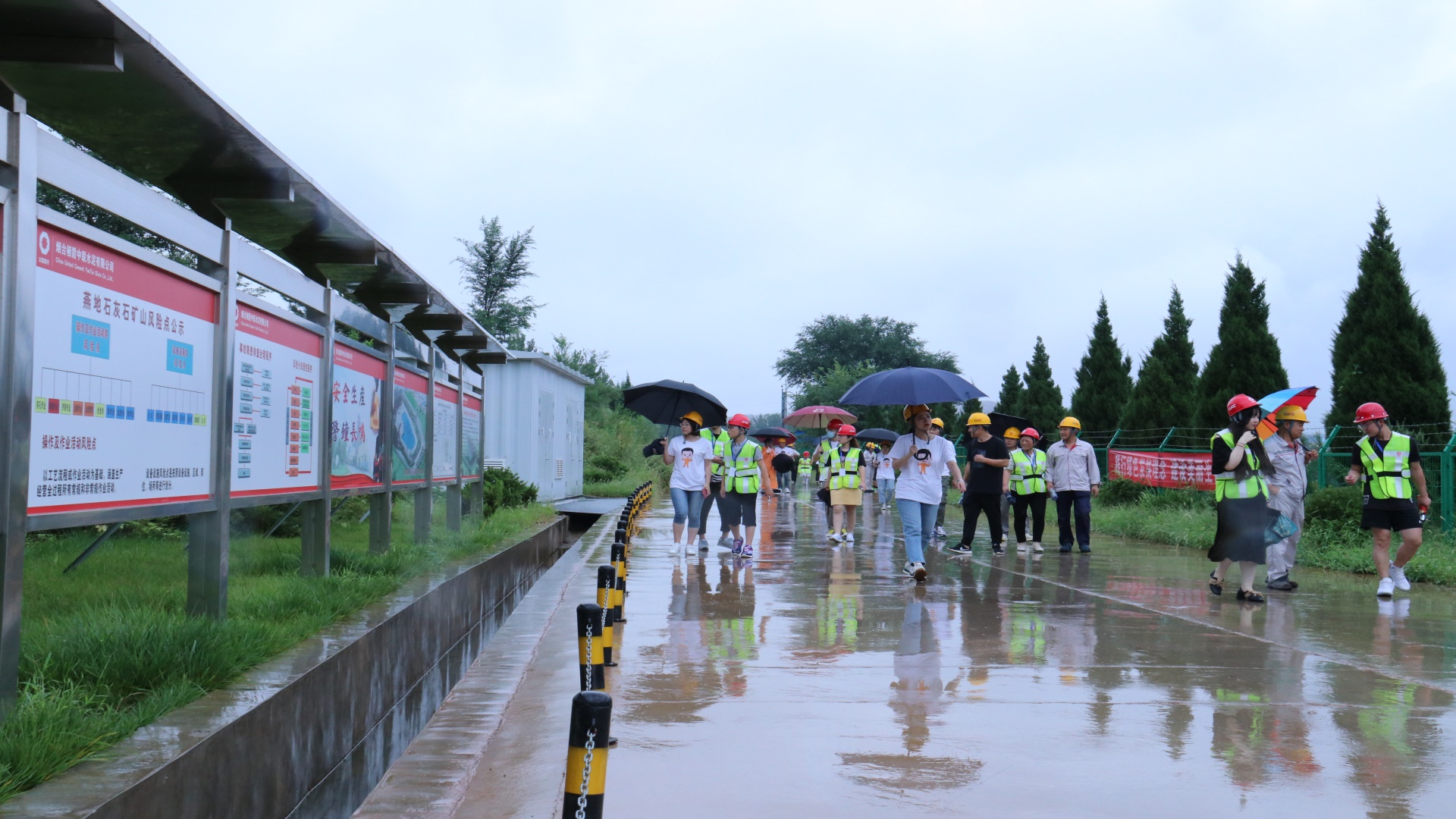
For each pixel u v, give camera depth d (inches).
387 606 306.7
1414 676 262.2
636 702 233.8
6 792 135.6
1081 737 205.9
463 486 616.7
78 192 194.5
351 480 381.7
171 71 213.6
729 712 225.3
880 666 273.7
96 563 356.5
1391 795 172.7
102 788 140.3
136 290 217.5
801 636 317.7
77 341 196.1
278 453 306.5
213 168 276.7
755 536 725.3
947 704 232.7
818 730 211.6
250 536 470.3
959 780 180.5
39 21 196.4
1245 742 202.1
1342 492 574.6
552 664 282.0
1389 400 677.3
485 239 2124.8
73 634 201.5
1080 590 431.8
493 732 223.5
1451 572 458.0
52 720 155.5
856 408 2276.1
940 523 725.3
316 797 218.7
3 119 172.1
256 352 288.5
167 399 230.5
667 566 516.1
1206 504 770.8
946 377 451.5
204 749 163.6
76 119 239.3
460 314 480.7
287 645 239.6
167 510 229.1
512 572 526.0
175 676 193.2
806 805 168.4
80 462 197.0
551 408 1147.3
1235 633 325.4
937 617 356.2
